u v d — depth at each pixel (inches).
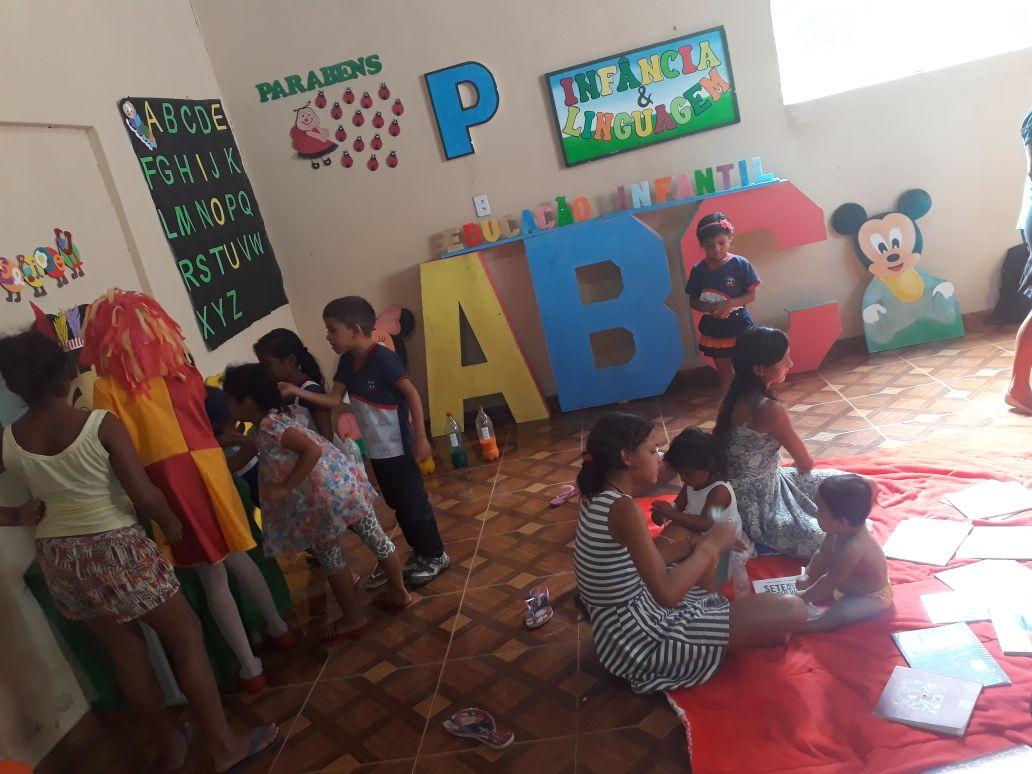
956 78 154.7
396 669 98.6
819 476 104.8
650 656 83.6
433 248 175.5
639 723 80.8
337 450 103.7
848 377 158.9
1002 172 159.6
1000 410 129.9
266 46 164.6
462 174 170.1
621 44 159.3
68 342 100.9
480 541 125.9
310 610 117.8
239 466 101.7
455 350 172.9
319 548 102.8
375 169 171.0
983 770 65.4
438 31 161.6
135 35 135.9
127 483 77.8
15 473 78.4
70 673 97.0
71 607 80.7
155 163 133.3
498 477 149.4
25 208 100.2
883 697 75.2
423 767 81.3
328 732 89.7
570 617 101.2
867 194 163.9
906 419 134.3
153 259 127.5
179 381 87.1
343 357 111.1
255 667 99.9
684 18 156.6
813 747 71.6
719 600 89.0
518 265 175.3
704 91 159.8
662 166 165.5
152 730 88.0
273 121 169.3
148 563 80.3
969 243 165.2
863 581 86.3
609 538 82.2
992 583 87.0
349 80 165.9
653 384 171.8
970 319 169.6
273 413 95.2
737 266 145.9
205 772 87.7
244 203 166.1
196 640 84.7
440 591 114.0
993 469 109.5
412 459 113.3
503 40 161.2
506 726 84.3
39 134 106.3
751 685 81.2
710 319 151.3
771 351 93.6
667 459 95.5
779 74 157.8
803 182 164.2
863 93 157.2
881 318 166.9
